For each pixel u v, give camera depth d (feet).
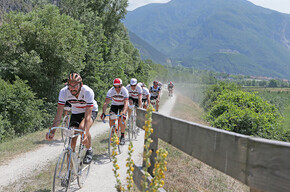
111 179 16.29
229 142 6.20
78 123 14.53
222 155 6.46
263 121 34.12
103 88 81.51
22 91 47.47
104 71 83.05
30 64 52.65
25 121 47.91
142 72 154.81
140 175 11.39
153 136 11.03
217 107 42.06
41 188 14.69
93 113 16.15
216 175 18.69
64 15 60.44
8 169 18.99
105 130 36.01
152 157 10.98
